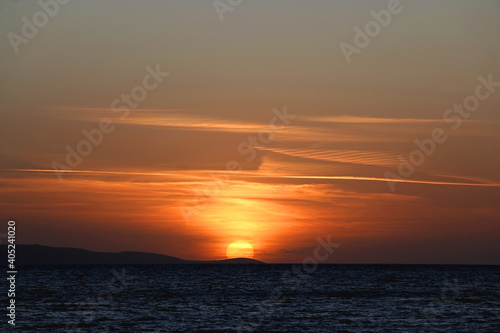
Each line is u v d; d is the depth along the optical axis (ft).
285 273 524.52
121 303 212.64
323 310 190.60
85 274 479.41
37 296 242.58
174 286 314.35
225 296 244.63
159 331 148.87
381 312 185.16
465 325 158.10
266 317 172.76
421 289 290.56
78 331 148.97
